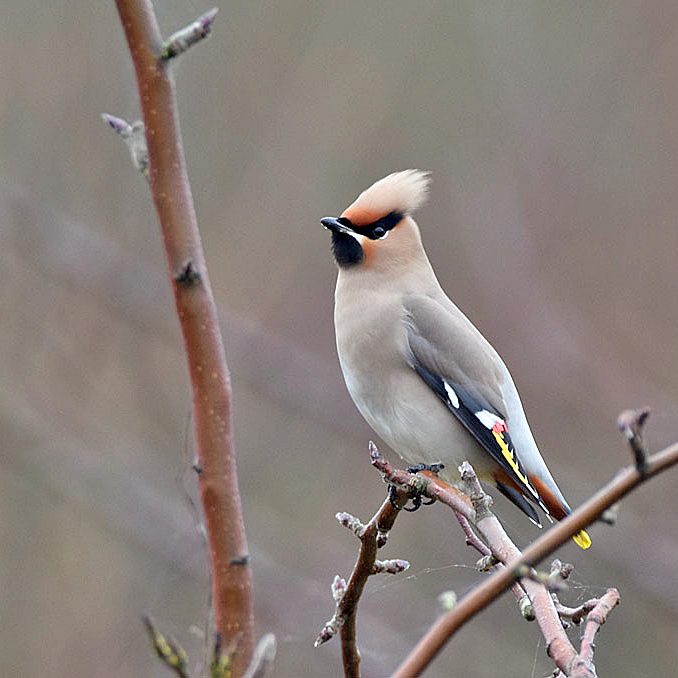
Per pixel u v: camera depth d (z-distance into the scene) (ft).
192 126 46.70
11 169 46.29
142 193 47.21
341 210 46.78
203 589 43.73
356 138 46.93
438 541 44.27
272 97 46.93
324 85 47.01
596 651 44.09
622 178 50.49
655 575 44.29
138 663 42.42
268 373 47.14
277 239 46.88
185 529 44.34
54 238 46.32
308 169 46.70
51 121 46.24
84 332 47.39
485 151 48.78
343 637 17.46
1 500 45.96
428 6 48.11
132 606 43.55
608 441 48.52
